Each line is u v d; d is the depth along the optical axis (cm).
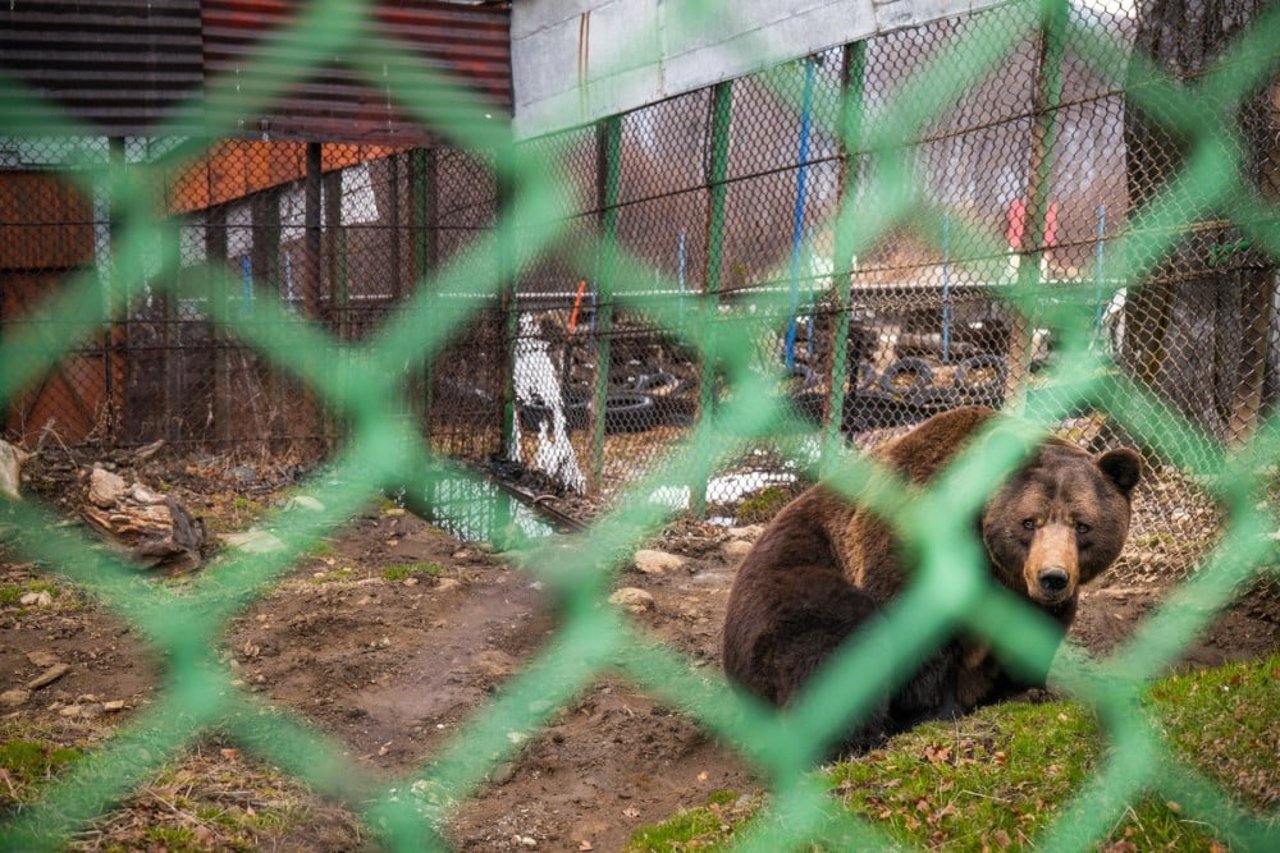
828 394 833
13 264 1092
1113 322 759
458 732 579
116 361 1116
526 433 1134
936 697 533
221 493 1025
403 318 1138
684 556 861
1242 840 390
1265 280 668
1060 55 698
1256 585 640
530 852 479
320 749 547
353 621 718
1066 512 498
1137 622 632
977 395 784
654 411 982
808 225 840
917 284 790
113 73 1049
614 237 1008
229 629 704
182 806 453
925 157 768
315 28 1079
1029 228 707
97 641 678
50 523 891
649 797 527
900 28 772
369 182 1184
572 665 661
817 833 438
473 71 1123
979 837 415
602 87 1023
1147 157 694
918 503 525
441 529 978
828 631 525
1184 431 708
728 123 908
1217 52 666
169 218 1120
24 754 471
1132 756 436
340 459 1116
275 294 1155
